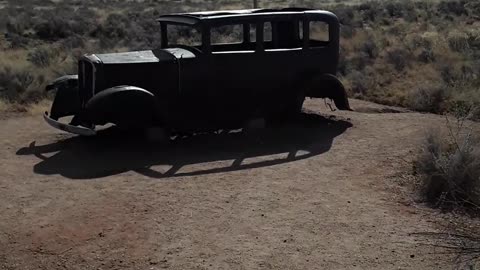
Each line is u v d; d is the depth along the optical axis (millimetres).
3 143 9992
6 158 9086
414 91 13906
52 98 14148
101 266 5594
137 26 30609
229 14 10109
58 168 8547
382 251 5809
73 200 7227
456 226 6312
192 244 6008
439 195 7188
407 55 19219
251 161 8805
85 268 5562
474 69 16328
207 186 7684
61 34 28844
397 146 9547
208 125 10266
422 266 5484
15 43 25281
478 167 7211
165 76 9492
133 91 8938
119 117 9000
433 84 14250
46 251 5914
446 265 5488
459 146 8250
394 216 6691
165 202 7113
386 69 17688
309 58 10508
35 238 6203
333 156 9031
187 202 7117
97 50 23312
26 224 6547
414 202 7148
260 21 9953
